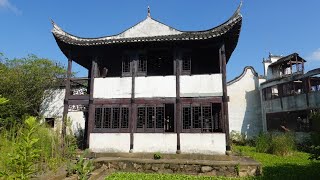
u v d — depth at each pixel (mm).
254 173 11625
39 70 19953
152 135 13914
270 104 25969
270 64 29344
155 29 15055
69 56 15789
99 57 15906
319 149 9375
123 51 15156
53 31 14844
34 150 5402
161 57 16469
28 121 5629
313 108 20891
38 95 19875
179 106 13945
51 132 12203
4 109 15266
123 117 14484
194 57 16531
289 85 23922
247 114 27016
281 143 18203
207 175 11789
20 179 5176
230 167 11719
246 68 28000
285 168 13125
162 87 14336
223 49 14047
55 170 9711
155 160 12477
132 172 12375
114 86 14820
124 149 14023
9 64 19734
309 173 11922
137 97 14453
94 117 14664
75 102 15109
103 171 12070
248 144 25047
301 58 26984
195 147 13383
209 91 13867
